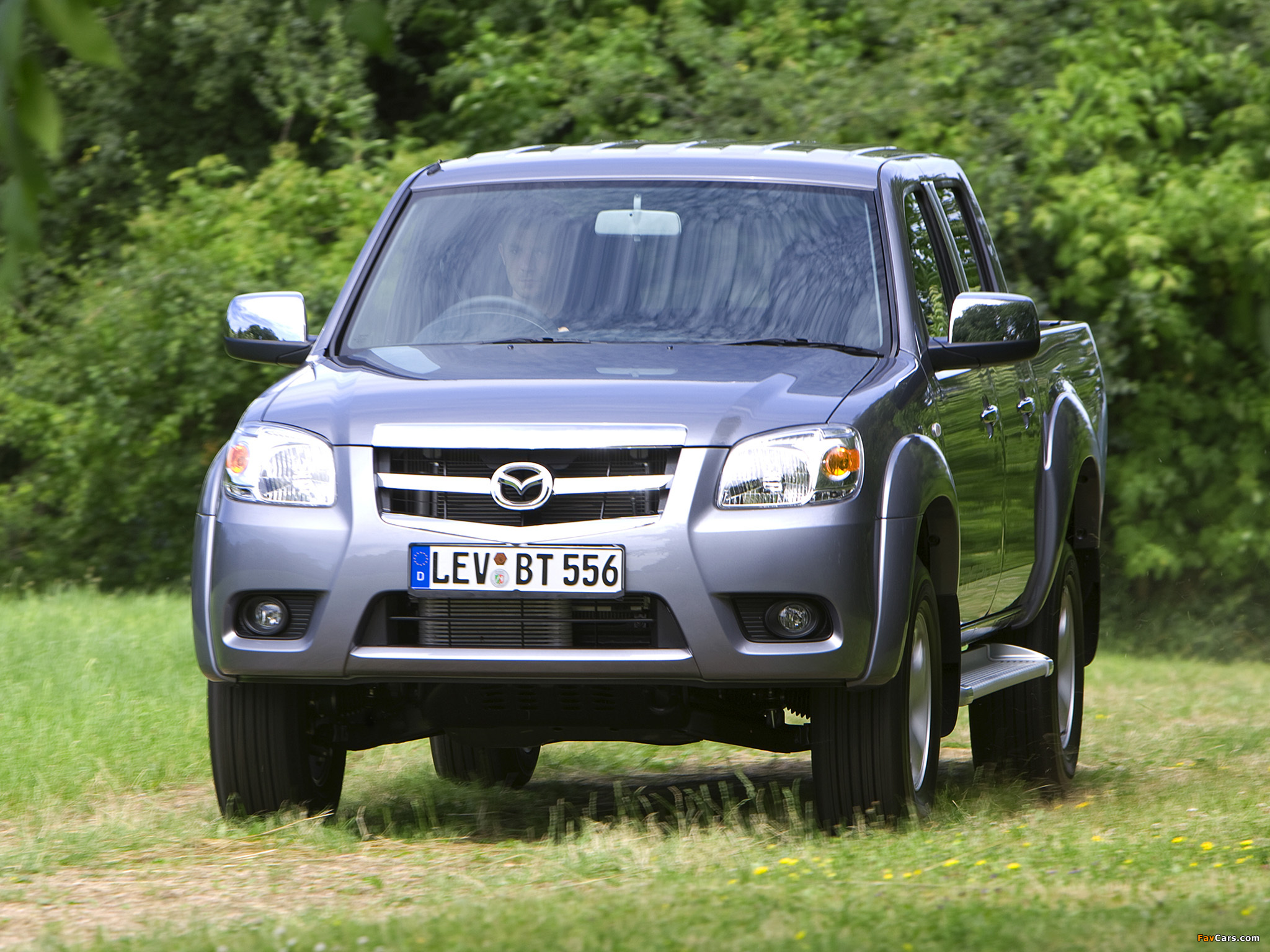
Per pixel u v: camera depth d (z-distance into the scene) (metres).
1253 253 58.72
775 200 25.23
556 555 20.69
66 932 17.92
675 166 25.88
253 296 25.19
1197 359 64.12
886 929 16.31
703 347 23.56
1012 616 28.06
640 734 23.23
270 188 72.06
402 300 25.02
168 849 22.22
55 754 29.00
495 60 71.06
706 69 69.12
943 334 25.91
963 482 24.34
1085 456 29.97
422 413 21.38
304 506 21.42
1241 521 64.06
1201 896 17.94
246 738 23.03
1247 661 64.38
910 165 27.39
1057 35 67.31
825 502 20.92
